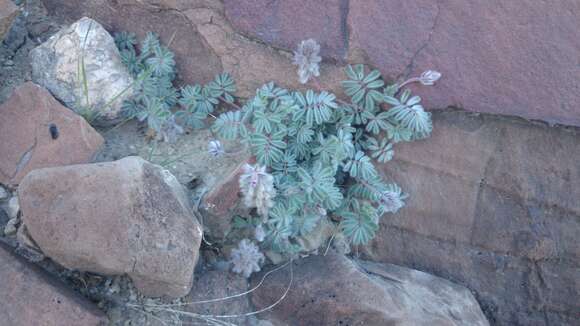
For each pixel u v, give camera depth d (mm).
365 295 592
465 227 653
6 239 587
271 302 609
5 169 607
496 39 613
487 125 635
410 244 664
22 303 532
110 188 537
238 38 652
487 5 614
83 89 645
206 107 668
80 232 533
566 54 604
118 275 579
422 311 603
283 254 638
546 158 626
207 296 602
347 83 629
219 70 666
